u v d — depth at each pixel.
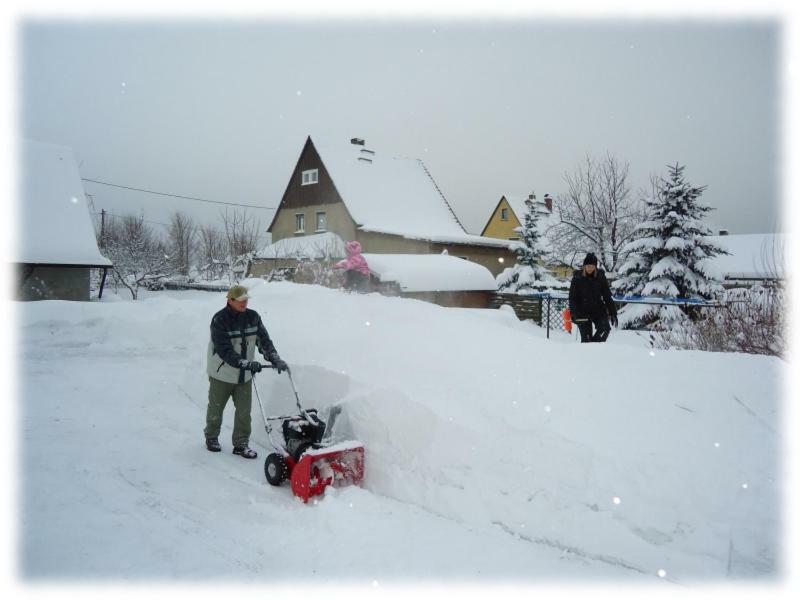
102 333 11.02
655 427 4.48
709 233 18.30
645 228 18.72
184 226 49.28
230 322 5.70
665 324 13.61
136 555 3.80
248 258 29.64
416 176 35.97
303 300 8.70
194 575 3.57
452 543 3.92
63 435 6.09
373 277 20.67
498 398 5.06
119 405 7.26
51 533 4.05
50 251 21.89
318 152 32.31
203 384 7.79
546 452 4.37
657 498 3.91
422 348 6.16
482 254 29.94
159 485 4.98
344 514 4.33
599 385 5.11
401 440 4.92
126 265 36.03
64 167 24.84
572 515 3.96
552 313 18.59
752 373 5.10
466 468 4.55
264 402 6.60
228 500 4.73
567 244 26.30
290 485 5.11
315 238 30.17
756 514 3.71
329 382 5.99
